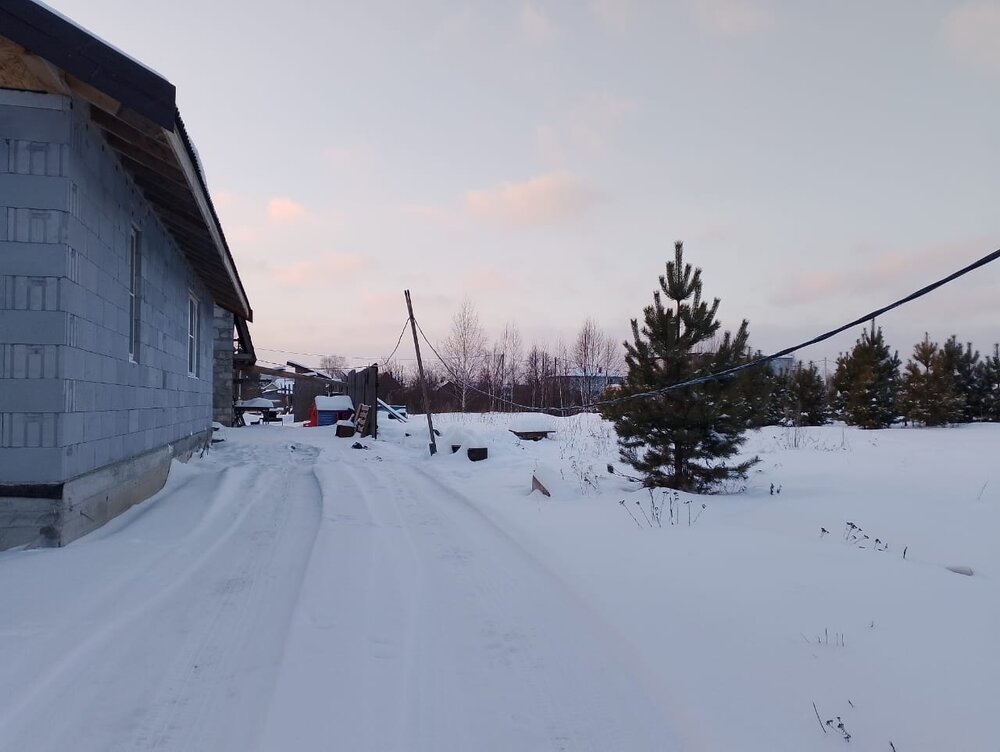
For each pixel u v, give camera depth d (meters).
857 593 4.88
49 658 3.86
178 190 8.02
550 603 5.06
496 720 3.35
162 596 5.04
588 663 4.00
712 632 4.25
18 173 5.81
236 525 7.63
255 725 3.27
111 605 4.77
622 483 10.92
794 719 3.15
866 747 2.88
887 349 27.97
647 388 10.20
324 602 5.02
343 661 4.00
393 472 12.88
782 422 30.45
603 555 6.28
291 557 6.30
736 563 5.80
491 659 4.06
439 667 3.95
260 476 11.83
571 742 3.15
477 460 14.09
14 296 5.79
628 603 4.91
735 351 10.09
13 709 3.28
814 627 4.23
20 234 5.81
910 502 8.95
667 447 10.35
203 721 3.31
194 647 4.18
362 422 22.03
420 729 3.25
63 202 5.88
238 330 28.53
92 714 3.34
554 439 20.47
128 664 3.91
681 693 3.49
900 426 28.59
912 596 4.77
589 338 51.16
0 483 5.77
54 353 5.86
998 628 4.11
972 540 6.78
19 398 5.79
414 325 17.38
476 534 7.40
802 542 6.55
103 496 7.04
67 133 5.91
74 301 6.08
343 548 6.64
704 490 10.13
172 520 7.54
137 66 5.45
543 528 7.50
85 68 5.32
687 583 5.28
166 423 10.40
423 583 5.55
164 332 10.17
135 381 8.30
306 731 3.21
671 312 10.27
